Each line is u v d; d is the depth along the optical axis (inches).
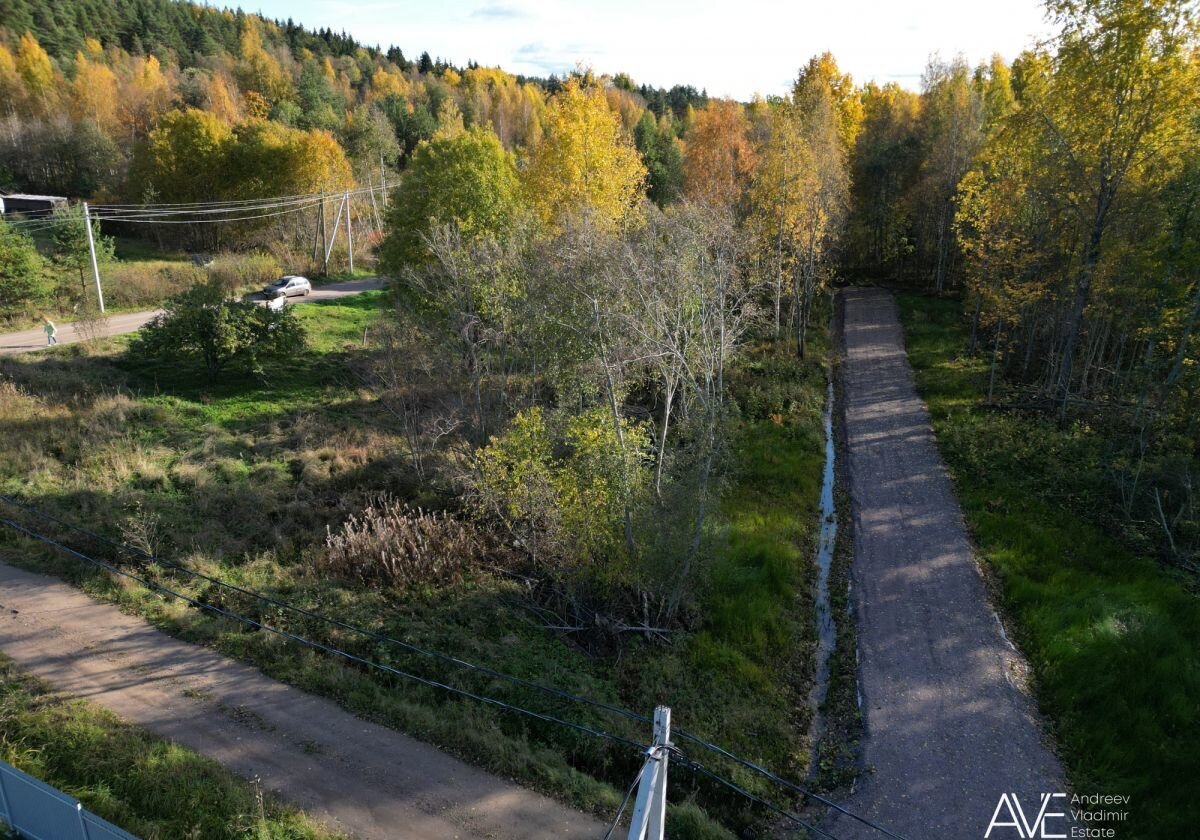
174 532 756.6
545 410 920.3
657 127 3403.1
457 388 1097.4
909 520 905.5
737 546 840.3
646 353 798.5
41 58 3186.5
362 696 553.0
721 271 848.3
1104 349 1275.8
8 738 477.1
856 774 542.0
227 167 2262.6
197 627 615.5
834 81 2129.7
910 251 2022.6
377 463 976.3
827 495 1002.1
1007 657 658.8
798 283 1499.8
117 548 709.9
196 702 537.3
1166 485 865.5
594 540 685.3
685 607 724.0
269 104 3336.6
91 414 1002.7
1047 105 1048.8
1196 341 960.9
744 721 595.2
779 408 1227.2
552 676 604.7
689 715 595.5
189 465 909.2
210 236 2261.3
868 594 762.2
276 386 1213.7
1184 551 791.1
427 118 3346.5
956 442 1082.1
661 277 829.2
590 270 831.7
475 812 462.6
